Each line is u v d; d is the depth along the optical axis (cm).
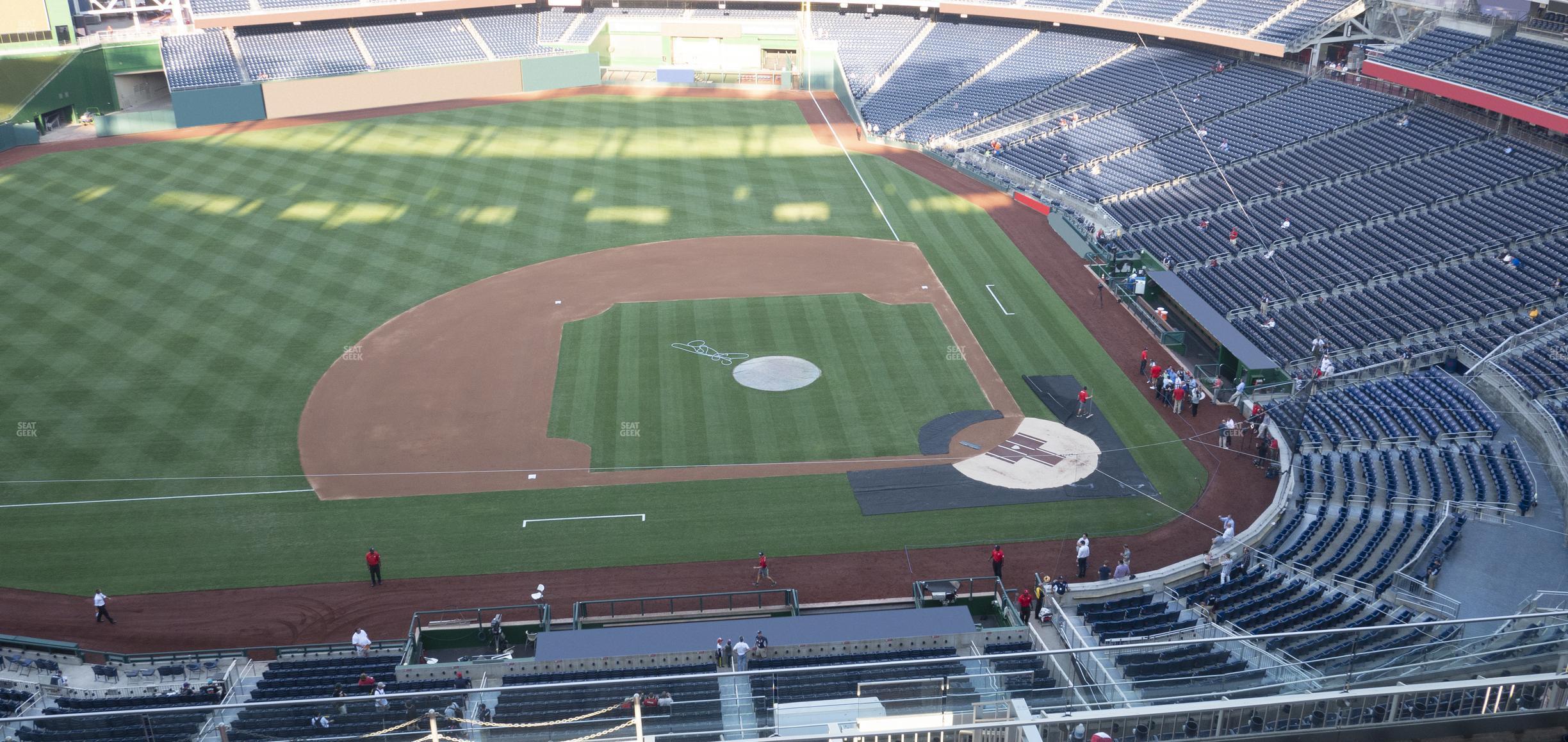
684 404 3972
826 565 3153
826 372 4206
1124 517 3356
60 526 3278
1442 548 2911
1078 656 1848
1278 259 4878
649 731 1748
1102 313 4769
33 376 4075
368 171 6397
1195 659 1994
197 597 3002
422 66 7925
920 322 4653
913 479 3547
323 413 3888
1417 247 4634
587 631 2688
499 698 2141
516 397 4003
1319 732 1603
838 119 7781
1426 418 3616
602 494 3466
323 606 2977
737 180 6475
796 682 1855
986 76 7900
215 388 4028
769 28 8981
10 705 2531
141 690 2641
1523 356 3800
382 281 4959
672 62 9112
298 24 8300
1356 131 5644
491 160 6669
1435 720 1593
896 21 8894
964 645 2677
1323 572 2923
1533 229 4447
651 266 5203
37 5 7050
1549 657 1802
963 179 6619
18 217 5578
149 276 4925
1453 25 5769
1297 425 3712
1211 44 7175
